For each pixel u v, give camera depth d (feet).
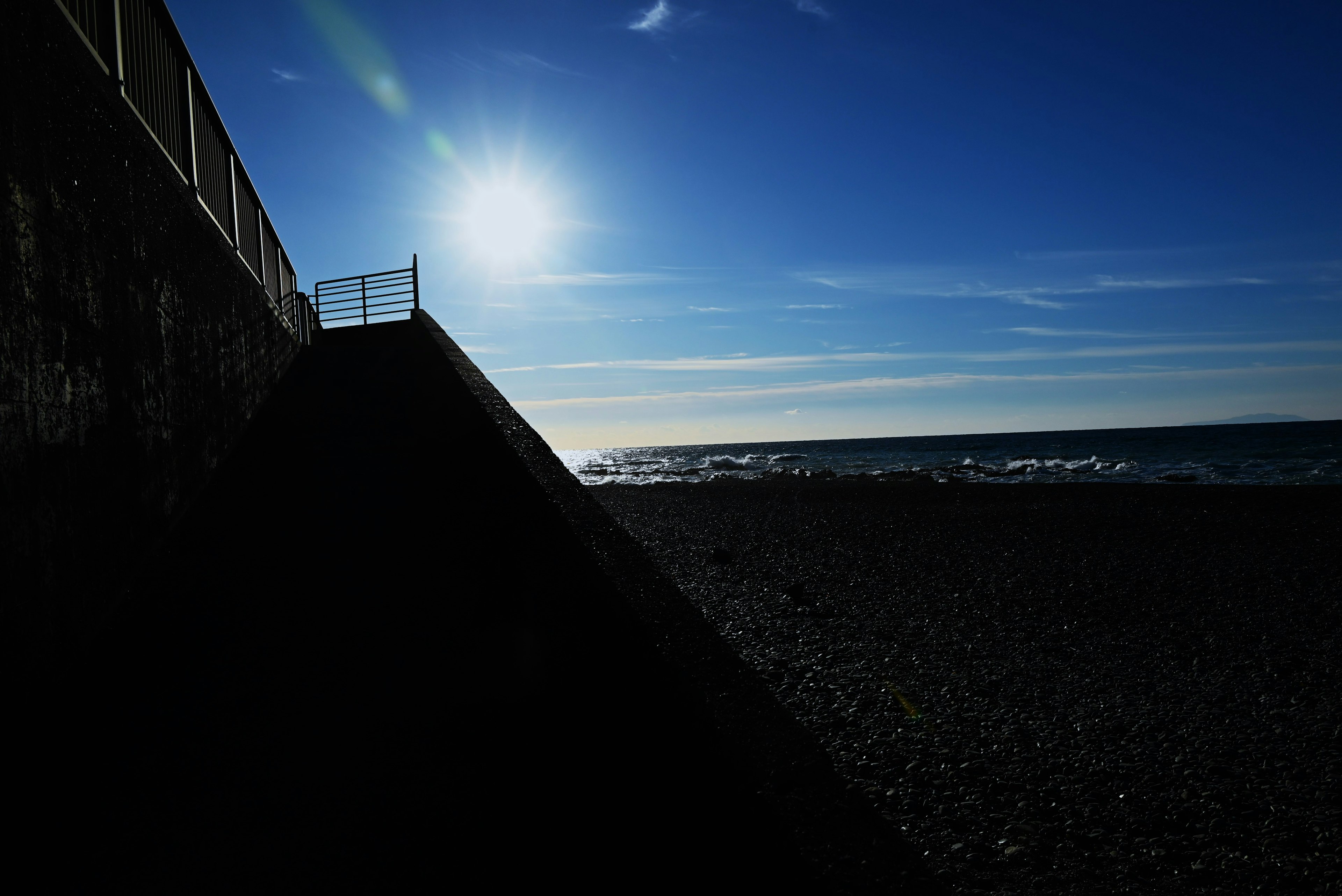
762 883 8.05
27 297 9.71
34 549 9.72
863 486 79.51
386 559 15.48
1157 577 30.58
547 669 11.68
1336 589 27.58
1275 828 11.75
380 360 36.01
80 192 11.71
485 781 9.45
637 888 7.84
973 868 10.85
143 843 8.23
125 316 13.67
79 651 11.15
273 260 34.12
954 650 21.85
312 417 26.21
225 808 8.83
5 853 8.04
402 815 8.83
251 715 10.64
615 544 12.17
